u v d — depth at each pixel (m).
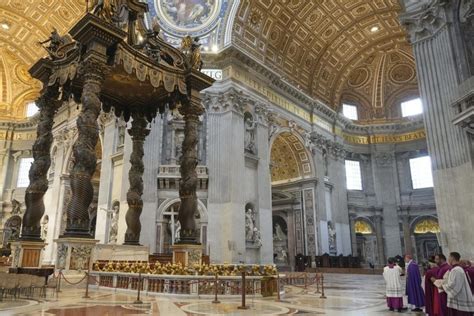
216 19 20.55
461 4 11.24
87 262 8.77
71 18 23.22
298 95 24.17
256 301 7.58
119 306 6.27
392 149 29.67
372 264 26.23
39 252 9.39
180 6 21.11
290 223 24.64
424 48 12.40
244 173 19.08
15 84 28.75
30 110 29.28
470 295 4.98
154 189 18.03
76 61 9.66
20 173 27.91
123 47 9.57
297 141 24.03
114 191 19.19
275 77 22.06
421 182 28.53
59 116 24.91
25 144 28.20
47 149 10.08
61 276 8.30
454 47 11.36
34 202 9.60
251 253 18.41
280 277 9.37
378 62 29.62
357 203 28.67
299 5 22.14
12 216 26.83
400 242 27.97
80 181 8.62
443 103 11.65
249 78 20.73
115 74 10.48
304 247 23.58
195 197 10.83
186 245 10.29
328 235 24.14
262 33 21.89
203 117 19.62
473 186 10.23
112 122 20.59
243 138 19.45
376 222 28.64
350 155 29.59
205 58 19.94
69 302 6.64
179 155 18.97
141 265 9.08
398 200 28.66
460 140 10.84
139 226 11.80
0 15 24.16
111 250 10.69
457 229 10.81
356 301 7.98
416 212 28.06
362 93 31.19
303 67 25.58
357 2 22.98
